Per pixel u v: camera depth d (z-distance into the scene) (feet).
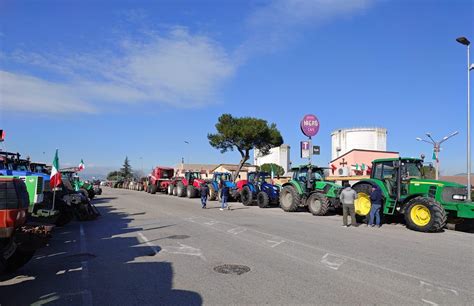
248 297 17.34
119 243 31.24
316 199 53.06
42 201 36.42
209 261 24.45
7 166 46.50
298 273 21.48
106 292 18.30
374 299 17.13
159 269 22.50
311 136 72.90
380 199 41.83
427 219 37.83
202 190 65.05
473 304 16.65
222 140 119.03
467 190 39.24
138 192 139.33
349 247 29.17
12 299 17.40
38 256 26.53
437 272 21.86
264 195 65.00
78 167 74.13
